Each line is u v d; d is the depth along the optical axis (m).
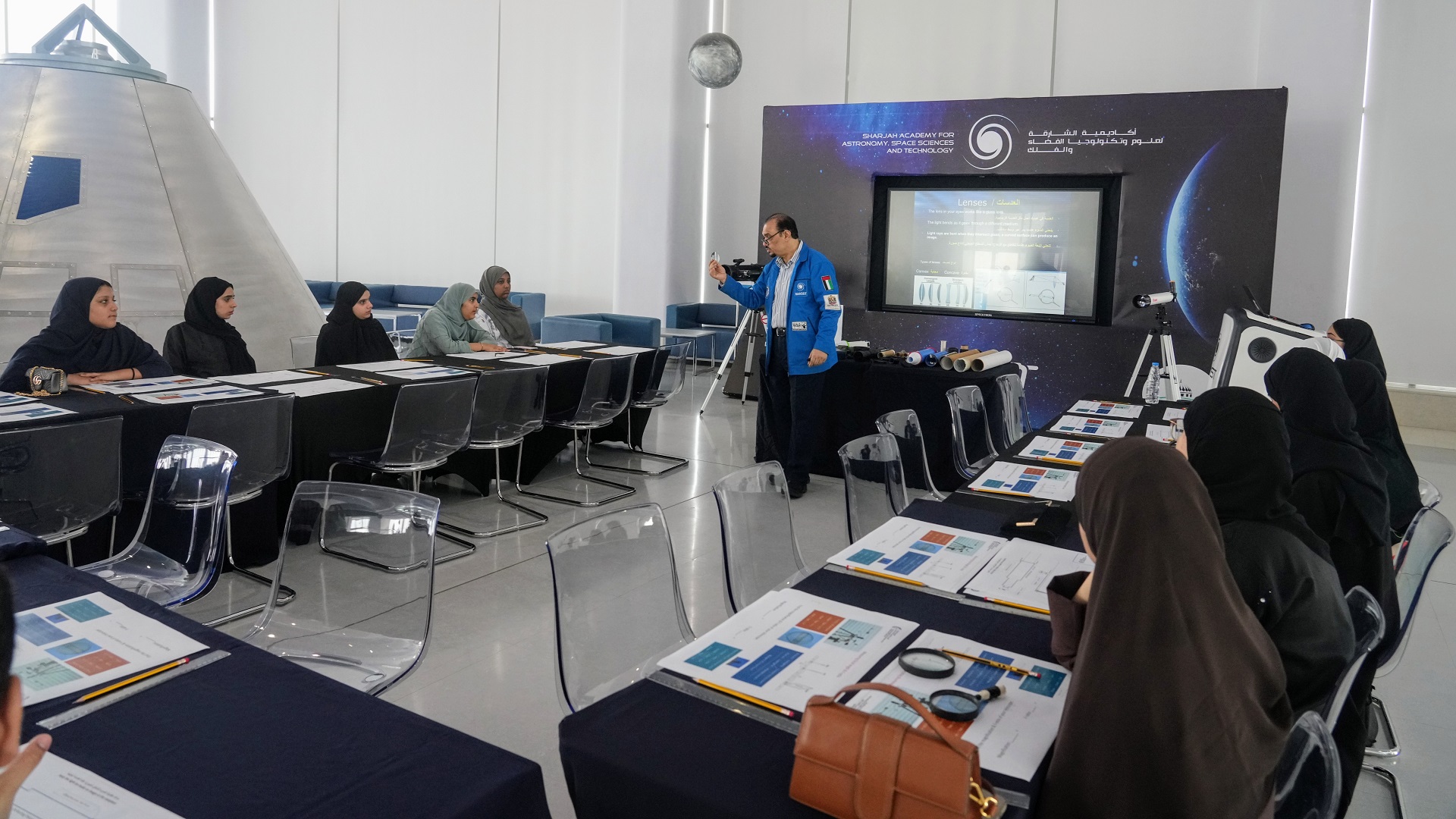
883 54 8.85
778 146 8.28
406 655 2.28
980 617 1.90
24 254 5.61
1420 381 7.35
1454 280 7.16
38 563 2.05
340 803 1.25
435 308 5.95
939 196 7.86
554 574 2.04
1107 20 7.89
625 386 5.50
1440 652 3.47
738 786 1.30
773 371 5.58
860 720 1.21
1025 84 8.23
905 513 2.65
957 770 1.13
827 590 2.04
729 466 6.15
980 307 7.83
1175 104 6.96
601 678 2.15
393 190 11.63
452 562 4.20
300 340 5.57
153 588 2.61
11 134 5.80
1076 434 3.89
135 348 4.40
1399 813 2.44
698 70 7.20
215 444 2.72
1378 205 7.29
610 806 1.37
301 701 1.52
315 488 2.44
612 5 10.06
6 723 0.80
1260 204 6.82
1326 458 2.47
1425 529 2.38
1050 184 7.49
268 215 12.45
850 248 8.13
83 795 1.24
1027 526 2.43
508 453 5.50
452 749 1.40
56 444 2.86
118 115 6.15
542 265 10.85
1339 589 1.62
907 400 5.59
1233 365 5.10
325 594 2.54
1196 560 1.23
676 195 9.69
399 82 11.41
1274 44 7.17
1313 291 7.30
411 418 4.06
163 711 1.47
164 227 6.12
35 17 11.24
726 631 1.80
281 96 12.13
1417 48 7.05
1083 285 7.48
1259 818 1.32
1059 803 1.26
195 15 12.23
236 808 1.23
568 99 10.45
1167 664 1.21
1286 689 1.49
